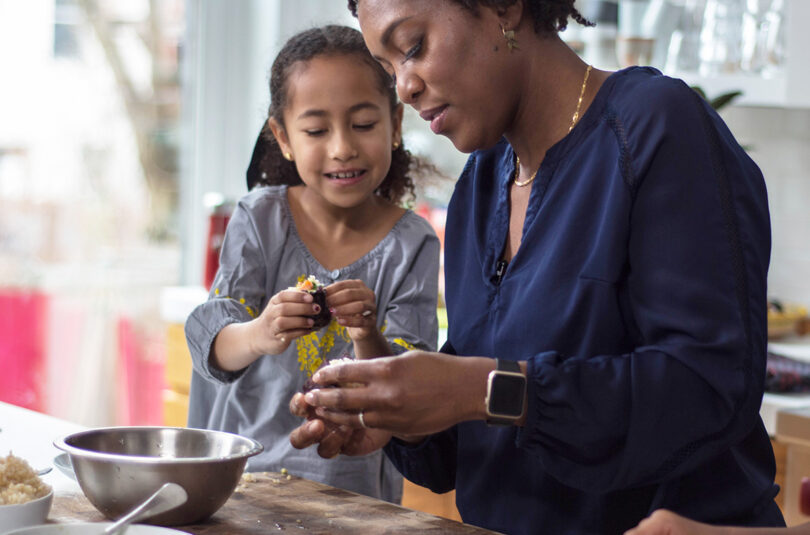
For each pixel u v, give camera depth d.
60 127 3.34
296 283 1.79
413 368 0.97
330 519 1.11
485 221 1.29
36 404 3.33
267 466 1.66
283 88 1.78
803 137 2.81
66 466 1.27
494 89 1.12
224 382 1.65
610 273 1.07
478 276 1.25
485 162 1.32
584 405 0.98
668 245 1.02
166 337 3.44
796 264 2.85
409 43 1.10
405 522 1.10
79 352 3.41
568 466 1.01
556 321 1.10
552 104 1.17
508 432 1.18
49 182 3.33
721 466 1.10
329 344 1.72
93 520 1.11
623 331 1.08
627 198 1.06
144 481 1.04
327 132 1.73
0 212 3.23
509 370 0.98
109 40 3.43
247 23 3.72
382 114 1.76
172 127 3.62
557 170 1.15
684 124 1.05
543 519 1.15
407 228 1.84
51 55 3.31
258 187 2.00
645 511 1.11
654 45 2.65
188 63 3.65
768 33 2.51
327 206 1.83
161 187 3.60
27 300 3.29
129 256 3.52
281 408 1.70
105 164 3.46
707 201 1.02
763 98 2.48
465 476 1.24
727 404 0.98
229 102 3.72
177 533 0.96
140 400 3.53
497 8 1.10
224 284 1.75
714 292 1.00
